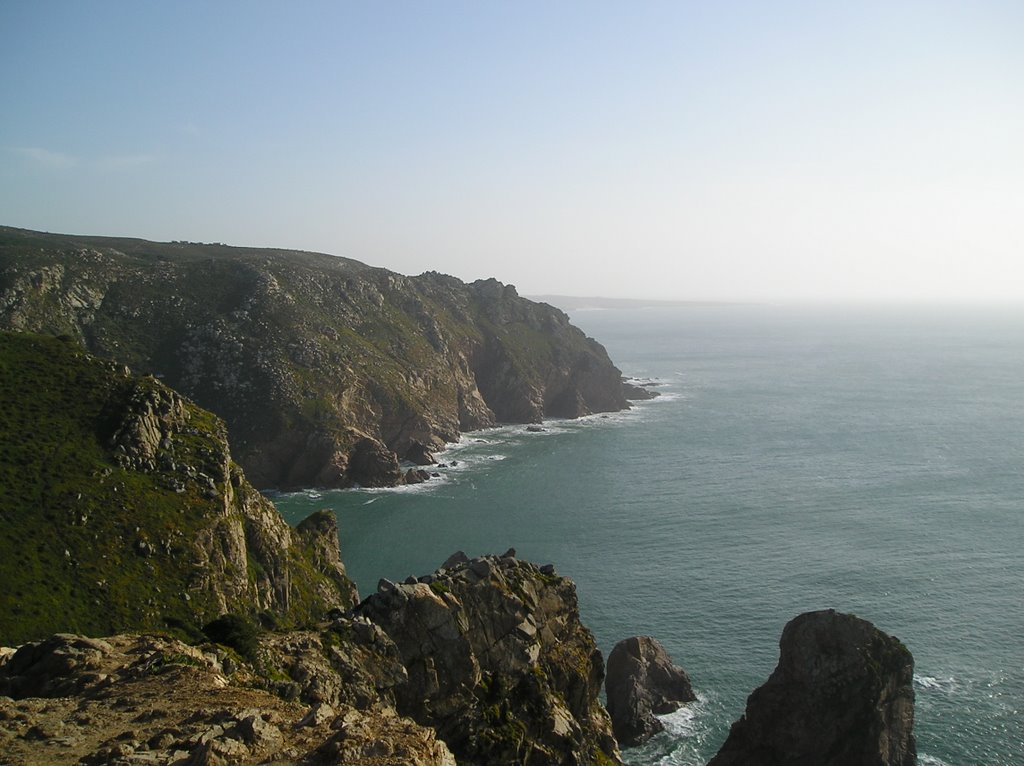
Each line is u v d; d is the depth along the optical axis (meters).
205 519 80.12
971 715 75.62
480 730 47.75
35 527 70.44
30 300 184.00
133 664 35.88
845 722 66.94
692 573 110.69
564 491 160.62
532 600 57.25
